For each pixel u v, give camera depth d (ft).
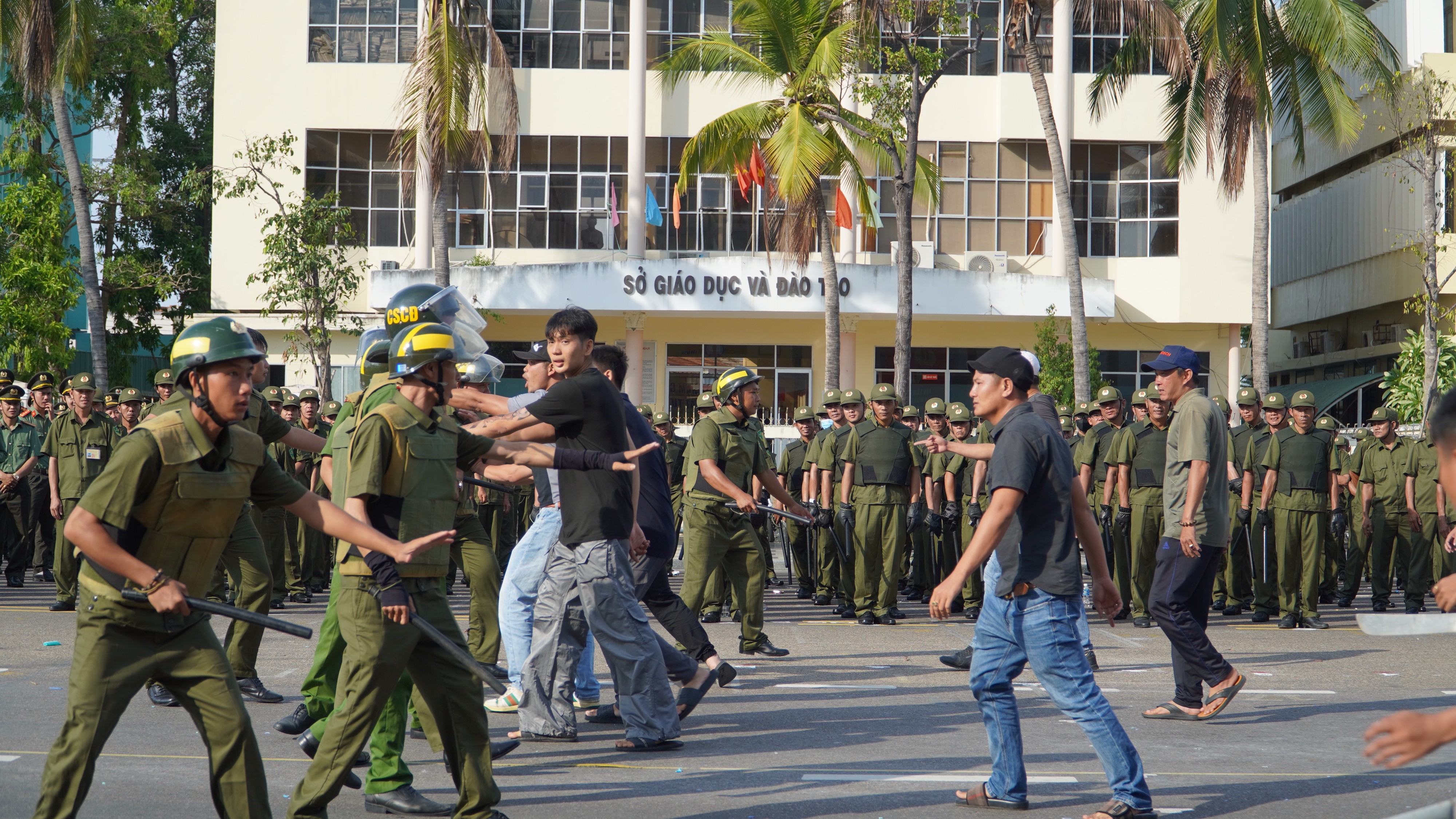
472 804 19.95
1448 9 121.70
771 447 122.42
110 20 120.26
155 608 16.69
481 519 62.23
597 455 22.15
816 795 22.90
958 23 86.12
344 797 23.12
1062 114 123.65
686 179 92.89
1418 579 54.70
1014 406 21.45
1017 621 21.08
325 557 57.93
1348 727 29.19
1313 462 48.75
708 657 33.12
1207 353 128.47
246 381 17.25
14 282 93.35
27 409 60.59
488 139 96.99
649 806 22.07
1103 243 126.11
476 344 27.81
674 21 125.29
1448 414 10.98
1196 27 90.43
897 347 90.38
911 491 50.29
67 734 16.75
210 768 17.48
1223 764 25.40
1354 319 142.92
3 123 132.57
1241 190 94.99
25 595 55.36
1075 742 27.84
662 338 126.52
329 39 123.44
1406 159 113.50
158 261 136.46
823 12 89.10
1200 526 29.25
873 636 45.70
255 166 121.49
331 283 106.32
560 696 27.53
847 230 122.83
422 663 19.81
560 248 124.67
